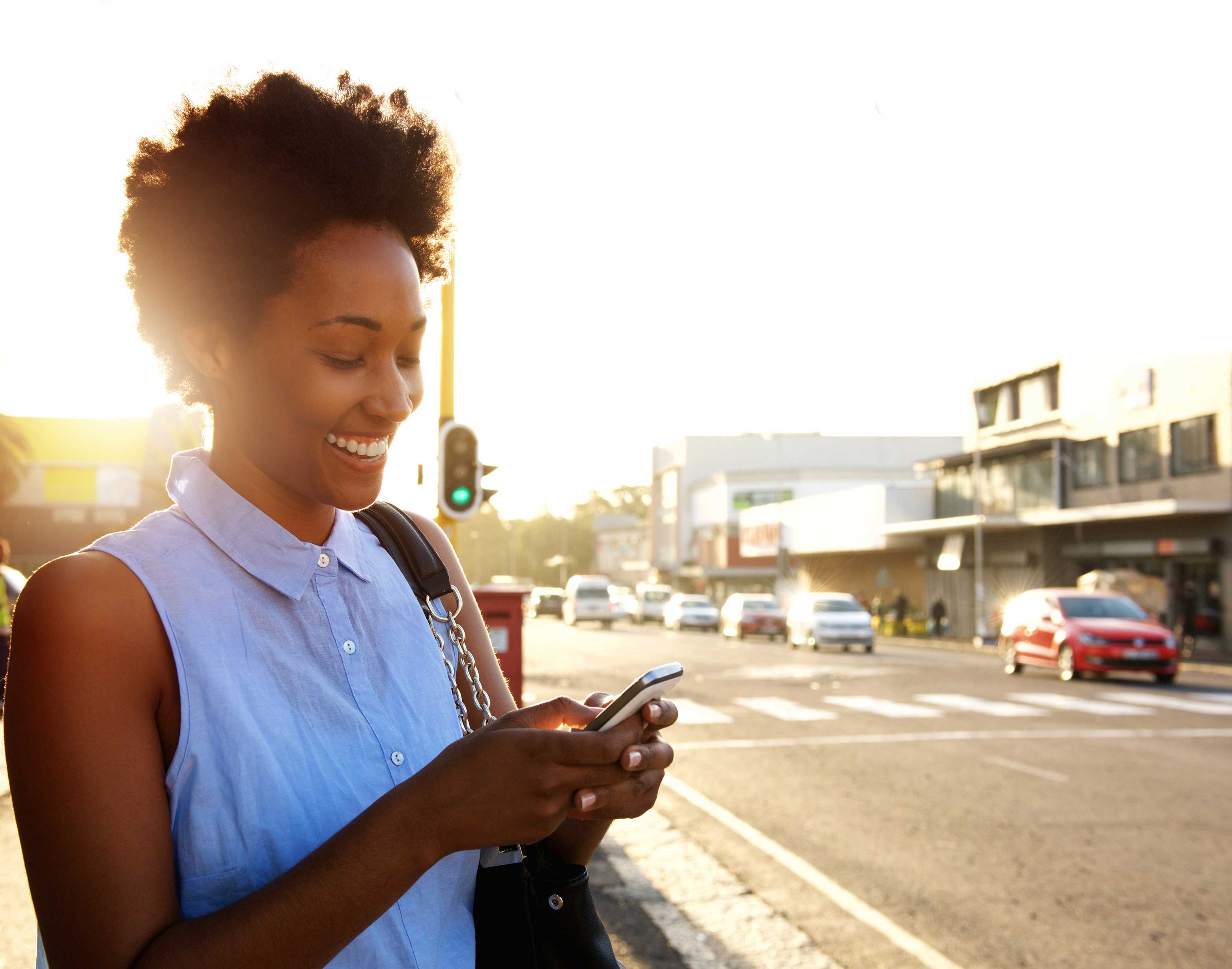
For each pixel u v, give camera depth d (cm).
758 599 3531
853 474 6200
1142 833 673
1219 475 2573
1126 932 482
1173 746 1040
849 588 4706
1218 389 2569
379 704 90
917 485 4028
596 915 109
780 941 462
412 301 88
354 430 86
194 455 92
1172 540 2725
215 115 89
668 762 80
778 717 1273
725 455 7319
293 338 84
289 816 81
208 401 94
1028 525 3250
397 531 107
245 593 85
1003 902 528
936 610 3509
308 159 84
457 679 108
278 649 85
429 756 92
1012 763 941
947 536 3812
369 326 85
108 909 73
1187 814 727
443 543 113
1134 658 1702
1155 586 2758
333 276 84
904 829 685
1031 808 747
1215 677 1903
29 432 2134
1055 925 491
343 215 86
